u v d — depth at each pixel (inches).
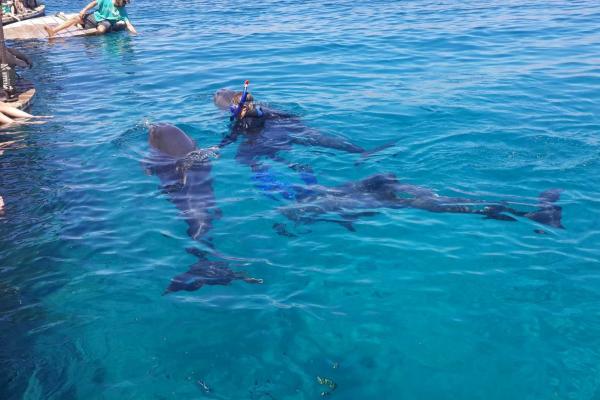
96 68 577.6
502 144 329.1
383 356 179.0
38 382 174.6
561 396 161.5
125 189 298.0
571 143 327.3
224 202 275.0
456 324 191.2
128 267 230.7
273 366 177.0
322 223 254.8
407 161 311.7
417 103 407.8
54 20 841.5
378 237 242.8
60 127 397.7
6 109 420.5
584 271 215.0
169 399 166.4
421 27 697.0
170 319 199.2
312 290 211.3
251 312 200.5
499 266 220.2
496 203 265.3
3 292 219.5
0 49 468.8
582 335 183.2
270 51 605.0
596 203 262.5
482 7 826.2
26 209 282.7
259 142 342.3
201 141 348.2
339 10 866.1
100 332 194.9
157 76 527.5
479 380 168.7
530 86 440.5
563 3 822.5
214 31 748.6
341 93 441.1
